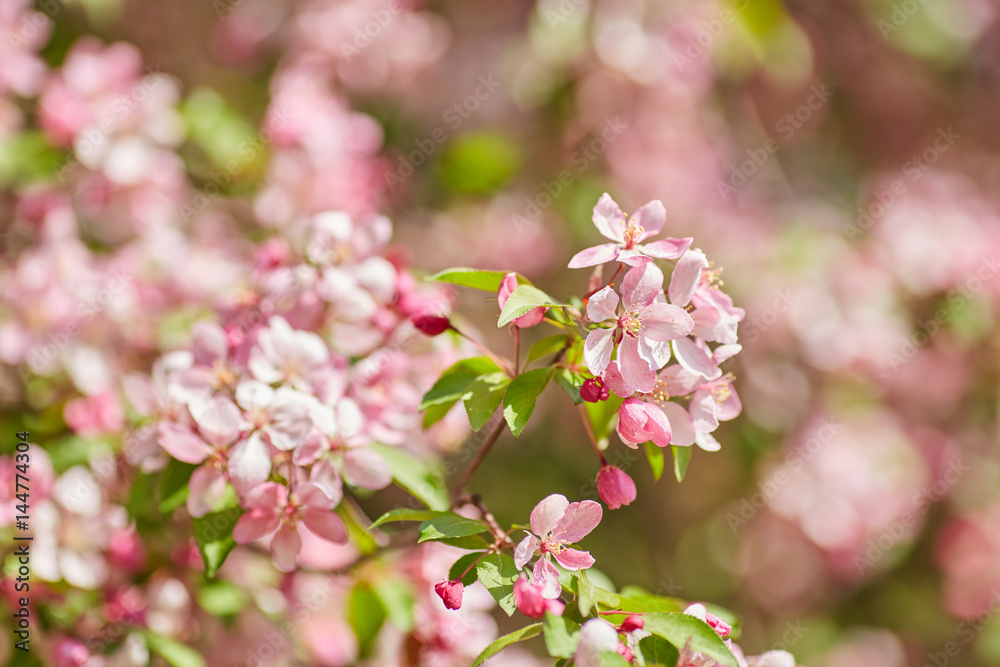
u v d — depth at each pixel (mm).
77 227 1402
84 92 1389
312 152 1425
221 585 1312
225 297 1281
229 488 1210
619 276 1199
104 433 1332
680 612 1158
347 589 1320
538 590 1144
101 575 1279
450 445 1322
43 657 1268
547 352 1185
